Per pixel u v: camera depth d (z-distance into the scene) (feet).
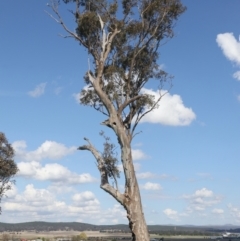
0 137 149.69
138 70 93.25
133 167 83.46
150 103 88.74
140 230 80.43
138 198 82.17
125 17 92.68
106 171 84.28
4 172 151.12
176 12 92.79
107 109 85.46
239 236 553.64
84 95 91.76
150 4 91.86
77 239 392.47
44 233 498.28
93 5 91.76
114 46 92.63
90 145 86.53
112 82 89.15
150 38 92.73
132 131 87.76
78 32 90.12
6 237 354.74
